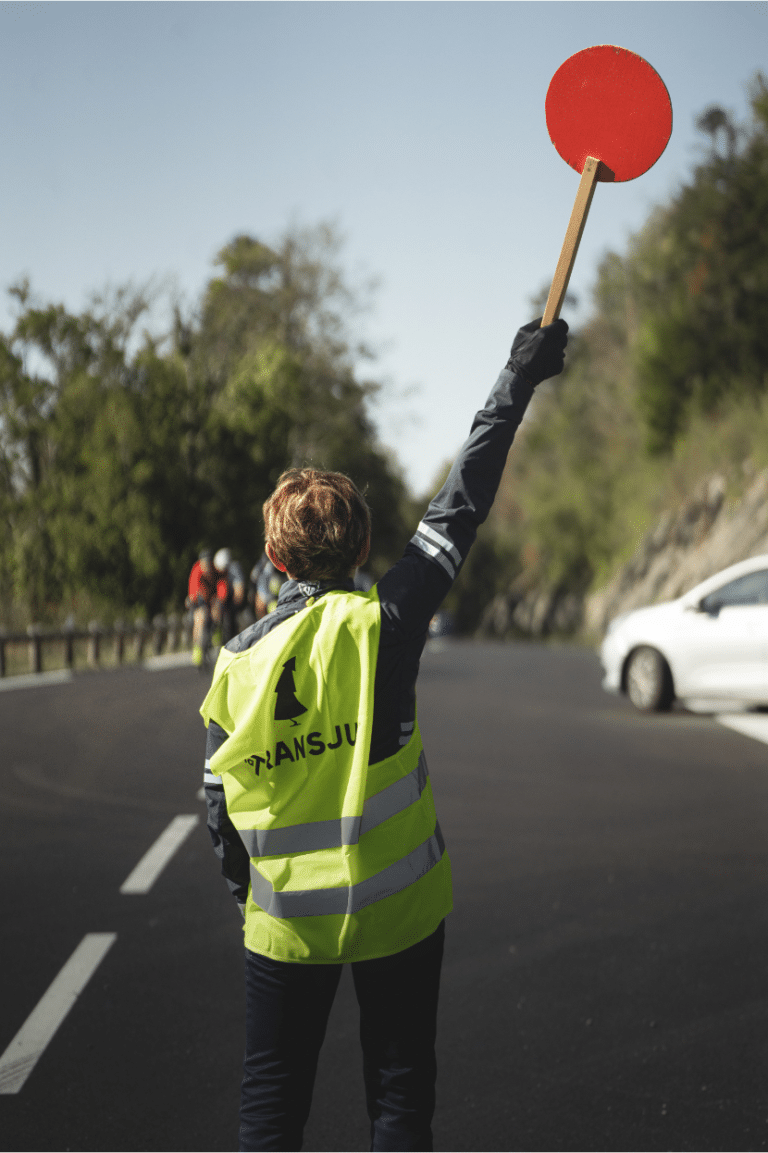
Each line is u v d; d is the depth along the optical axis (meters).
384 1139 3.32
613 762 13.90
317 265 62.66
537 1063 5.49
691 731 16.75
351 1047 5.82
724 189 59.78
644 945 7.19
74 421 45.69
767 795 11.84
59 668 32.81
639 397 66.00
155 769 13.74
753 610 18.14
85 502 44.53
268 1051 3.34
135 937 7.42
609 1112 4.98
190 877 8.87
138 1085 5.29
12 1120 4.94
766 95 56.94
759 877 8.73
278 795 3.18
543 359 3.44
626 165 3.43
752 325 59.12
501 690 23.52
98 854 9.57
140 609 45.16
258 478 49.81
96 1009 6.20
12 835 10.25
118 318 47.88
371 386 64.06
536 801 11.53
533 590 102.62
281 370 52.72
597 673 28.67
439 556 3.36
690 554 57.16
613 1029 5.88
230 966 6.88
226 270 63.28
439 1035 5.84
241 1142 3.33
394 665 3.25
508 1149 4.66
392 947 3.23
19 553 44.09
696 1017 6.02
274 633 3.21
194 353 50.81
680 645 18.50
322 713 3.16
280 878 3.20
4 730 17.33
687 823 10.53
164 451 46.16
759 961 6.87
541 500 95.44
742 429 57.12
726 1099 5.09
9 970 6.80
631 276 69.06
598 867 9.03
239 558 49.00
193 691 23.77
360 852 3.18
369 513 3.54
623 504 76.00
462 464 3.43
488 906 8.03
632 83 3.41
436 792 12.02
